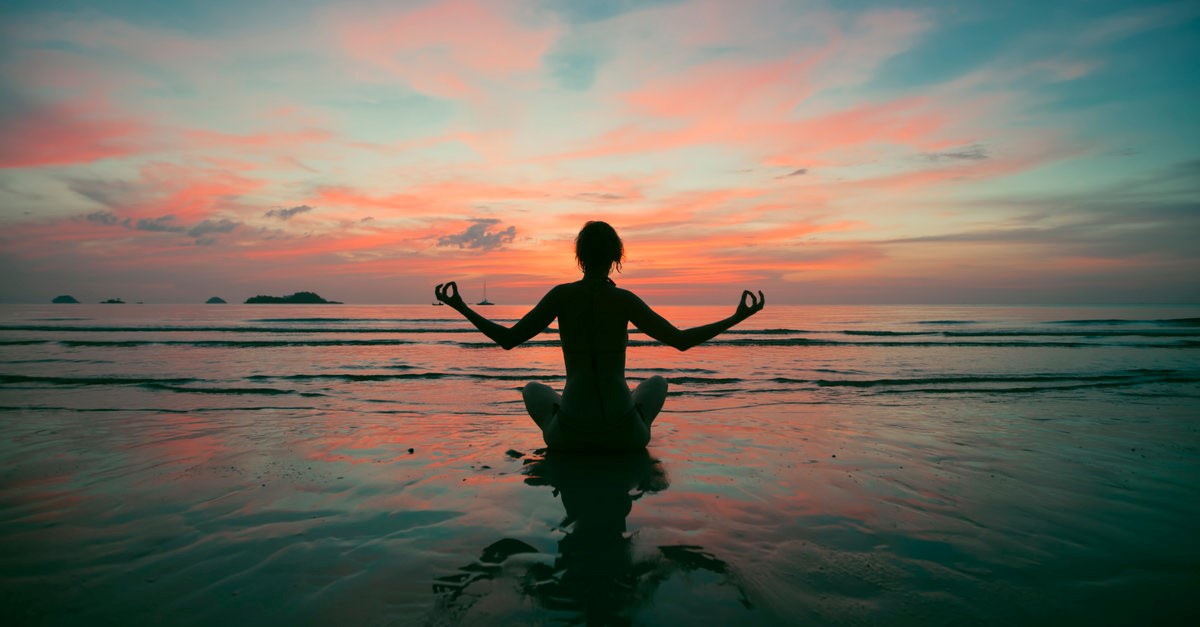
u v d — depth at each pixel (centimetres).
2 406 601
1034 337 2238
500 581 193
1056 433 470
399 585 190
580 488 310
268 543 229
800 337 2325
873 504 282
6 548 223
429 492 302
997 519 260
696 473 343
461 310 347
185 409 588
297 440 439
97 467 353
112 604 177
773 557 214
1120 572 202
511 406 625
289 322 3666
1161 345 1698
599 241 373
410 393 730
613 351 381
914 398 682
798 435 463
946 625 164
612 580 193
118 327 2856
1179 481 327
